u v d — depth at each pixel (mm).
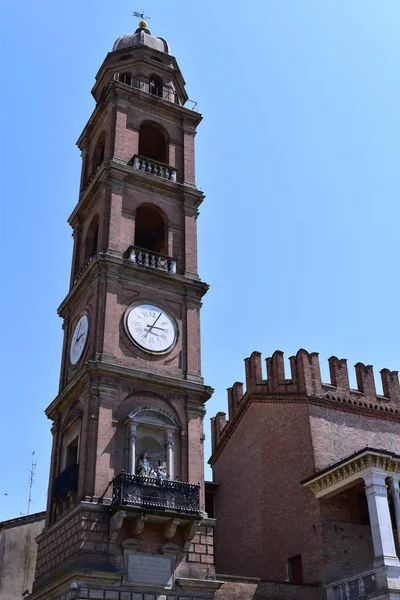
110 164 38844
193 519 30859
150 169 40562
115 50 46656
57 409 36594
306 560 37250
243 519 43781
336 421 41188
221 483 47219
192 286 37969
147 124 43125
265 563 40500
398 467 35156
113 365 33188
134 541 29922
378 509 33406
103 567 28984
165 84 45562
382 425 42812
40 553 33500
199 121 44500
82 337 36250
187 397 34875
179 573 30484
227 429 48062
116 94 42125
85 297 37594
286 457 41312
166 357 35594
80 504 29828
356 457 34719
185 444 33594
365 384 43562
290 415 42125
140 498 30125
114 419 32406
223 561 44469
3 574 41531
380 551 32438
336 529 37094
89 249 40938
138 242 42531
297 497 39344
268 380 45094
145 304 36250
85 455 31359
